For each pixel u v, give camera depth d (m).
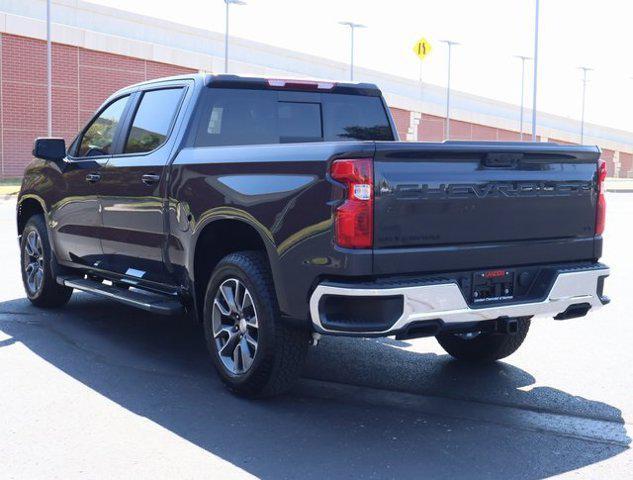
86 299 8.22
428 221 4.43
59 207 7.08
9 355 6.04
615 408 4.98
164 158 5.71
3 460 4.07
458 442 4.37
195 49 39.00
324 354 6.25
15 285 8.88
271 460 4.09
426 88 53.81
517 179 4.74
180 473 3.92
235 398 5.10
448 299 4.40
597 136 73.69
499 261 4.71
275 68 44.09
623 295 8.80
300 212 4.50
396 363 5.99
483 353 5.90
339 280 4.34
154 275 5.96
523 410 4.93
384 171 4.30
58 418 4.70
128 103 6.50
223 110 5.82
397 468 4.00
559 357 6.18
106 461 4.07
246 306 4.96
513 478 3.89
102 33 34.28
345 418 4.75
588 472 3.98
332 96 6.36
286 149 4.65
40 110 32.62
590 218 5.14
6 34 31.44
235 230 5.29
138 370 5.70
